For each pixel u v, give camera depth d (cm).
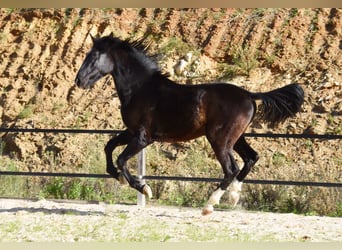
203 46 2064
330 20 2034
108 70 1216
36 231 1062
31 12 2283
